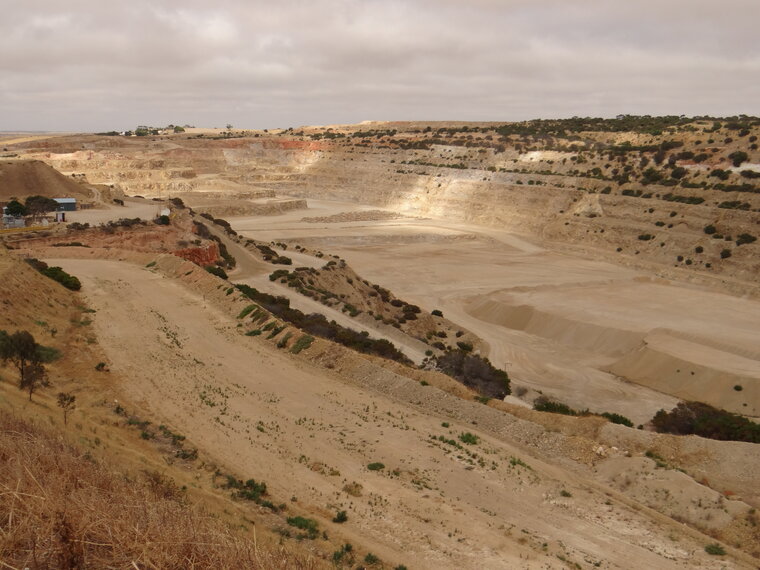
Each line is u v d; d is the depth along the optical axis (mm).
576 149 172250
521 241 138875
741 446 29547
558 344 72688
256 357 41156
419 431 31109
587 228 132625
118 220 89375
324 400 34562
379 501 23234
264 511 20328
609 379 60438
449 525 21859
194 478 21703
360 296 79250
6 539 9930
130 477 16875
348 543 19109
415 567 18562
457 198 170250
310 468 25656
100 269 64188
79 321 44812
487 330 77125
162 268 65312
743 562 21344
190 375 36156
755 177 123812
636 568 20328
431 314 79875
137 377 34500
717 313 83062
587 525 23172
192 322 47906
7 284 41844
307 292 68875
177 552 10734
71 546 10297
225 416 30453
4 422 16531
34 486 11727
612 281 102875
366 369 39281
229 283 61062
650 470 27750
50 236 78125
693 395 55688
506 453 29469
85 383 32000
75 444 17766
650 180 139250
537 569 19375
